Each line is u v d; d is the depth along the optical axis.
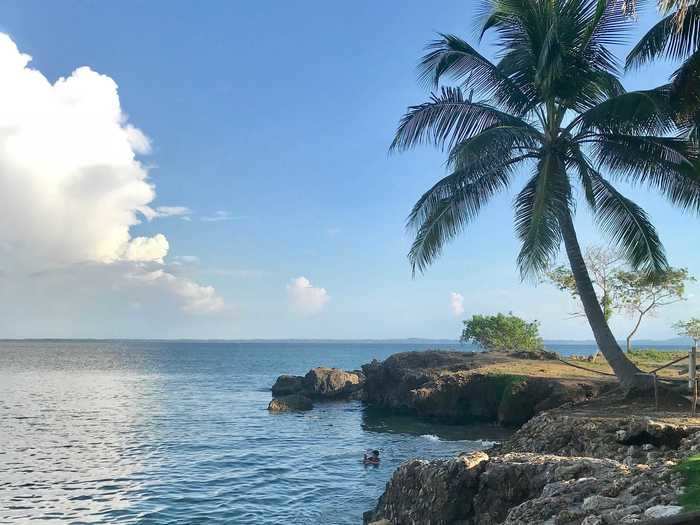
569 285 48.88
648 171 19.59
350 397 52.62
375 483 21.66
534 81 20.11
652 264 19.16
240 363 136.88
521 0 20.12
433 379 38.28
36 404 48.16
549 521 8.73
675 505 7.43
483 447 27.80
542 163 20.28
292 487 21.02
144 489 20.52
